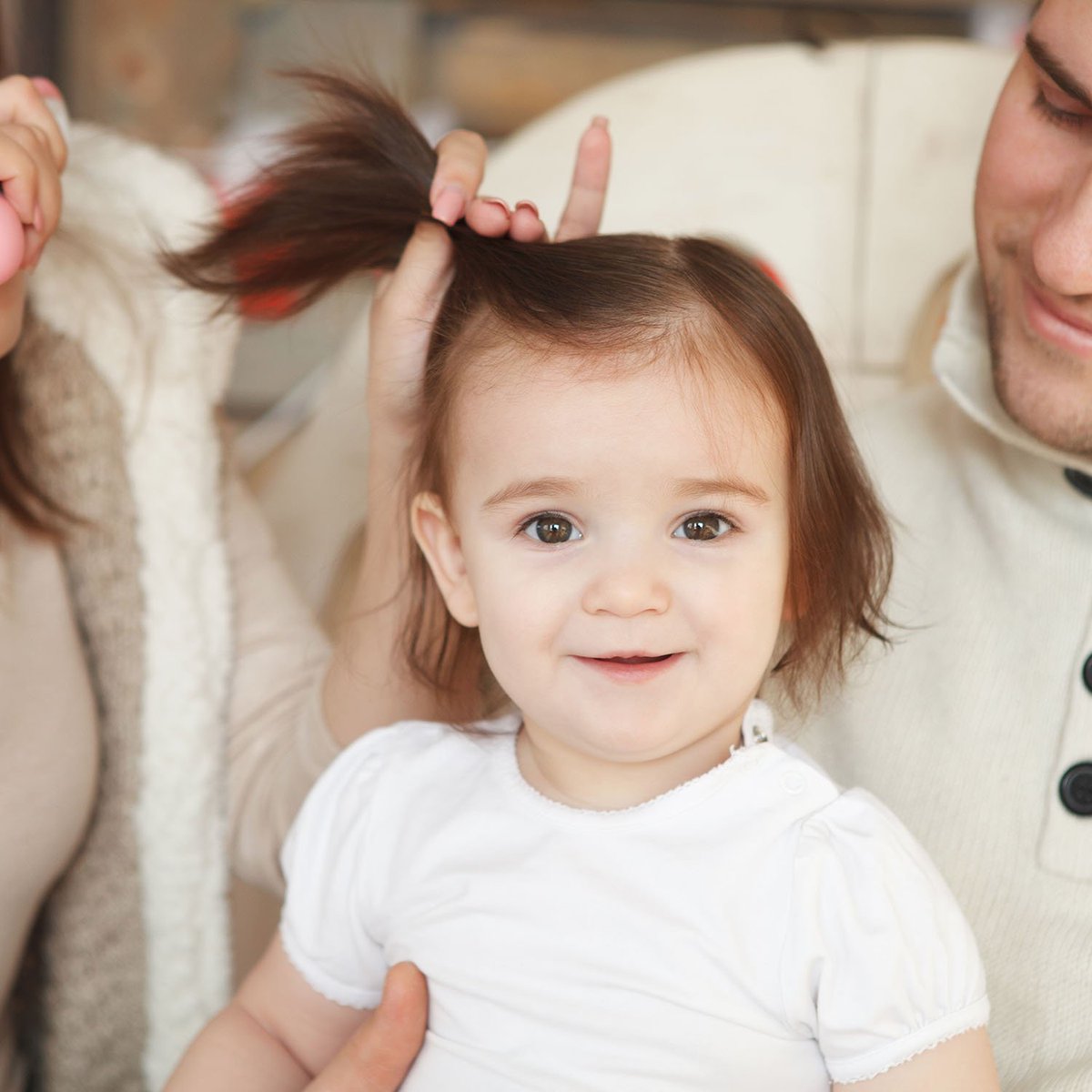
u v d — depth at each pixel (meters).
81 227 1.07
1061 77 0.79
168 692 1.06
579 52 2.57
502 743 0.88
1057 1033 0.81
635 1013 0.75
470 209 0.89
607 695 0.76
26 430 1.01
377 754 0.91
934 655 0.93
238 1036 0.89
